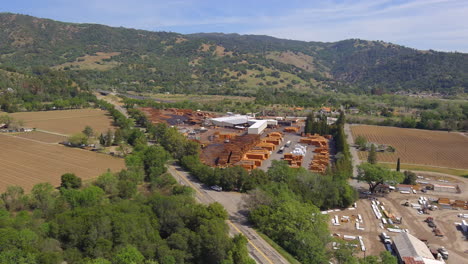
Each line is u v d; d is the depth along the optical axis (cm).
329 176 13862
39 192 10156
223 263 7662
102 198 10806
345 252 8725
